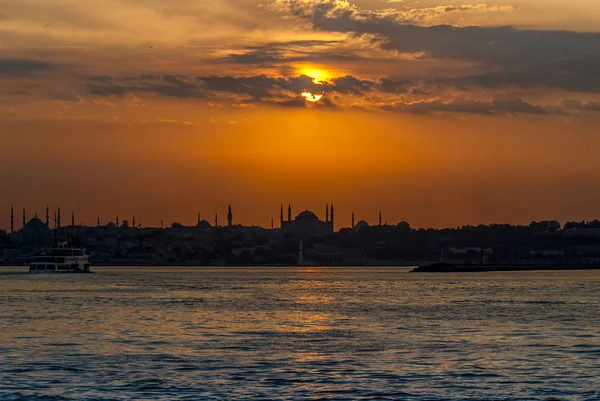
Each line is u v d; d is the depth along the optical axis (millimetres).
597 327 140500
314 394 82750
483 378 90562
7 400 79938
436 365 98750
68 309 179250
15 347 113562
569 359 103250
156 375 91750
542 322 150000
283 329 138625
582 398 81312
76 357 104125
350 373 93500
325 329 138375
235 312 174000
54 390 83875
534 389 85062
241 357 104562
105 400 80000
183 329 137875
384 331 135250
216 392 83375
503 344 117438
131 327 140375
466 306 192250
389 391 84062
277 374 92750
